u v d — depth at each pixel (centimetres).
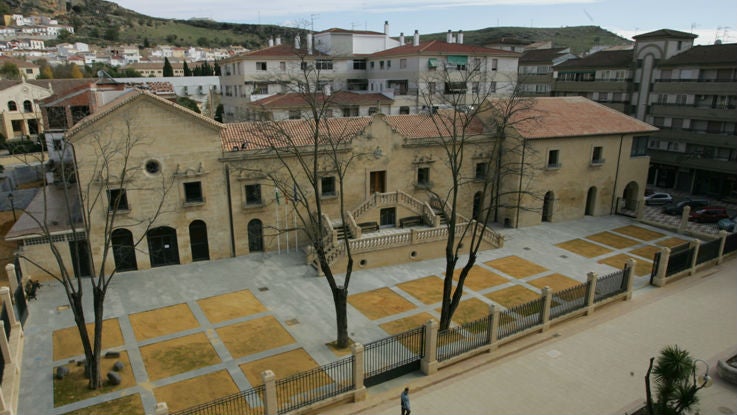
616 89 7025
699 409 1988
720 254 3838
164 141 3362
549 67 8756
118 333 2667
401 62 7144
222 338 2630
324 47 7981
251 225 3794
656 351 2536
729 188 5966
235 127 3956
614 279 3112
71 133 3102
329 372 2286
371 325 2791
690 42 6450
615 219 4991
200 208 3569
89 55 18662
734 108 5650
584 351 2527
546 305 2708
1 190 5550
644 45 6606
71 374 2289
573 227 4700
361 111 6500
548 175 4609
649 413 1755
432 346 2283
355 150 3956
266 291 3209
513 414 2025
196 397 2131
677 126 6303
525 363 2409
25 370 2312
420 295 3195
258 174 3669
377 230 3978
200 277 3406
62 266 2127
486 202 4756
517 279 3494
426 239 3766
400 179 4247
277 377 2270
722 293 3284
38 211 3600
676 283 3469
